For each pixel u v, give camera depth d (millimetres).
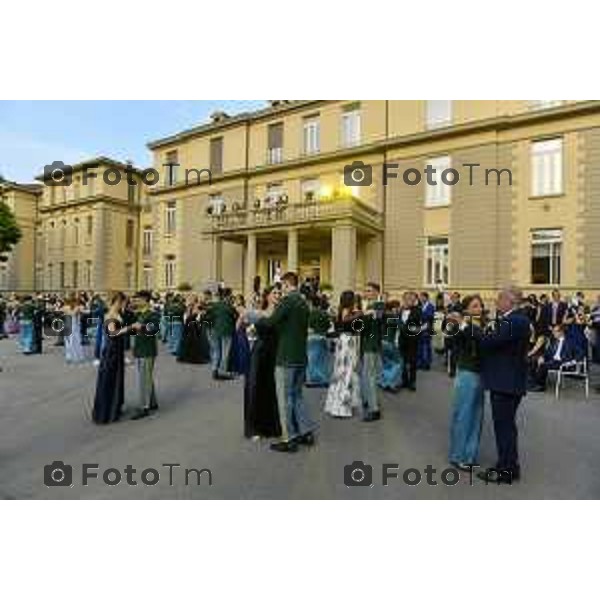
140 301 8633
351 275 23000
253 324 7309
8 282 50656
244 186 29938
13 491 5203
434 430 7688
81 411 8820
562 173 21203
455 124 23219
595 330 13430
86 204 42375
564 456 6492
